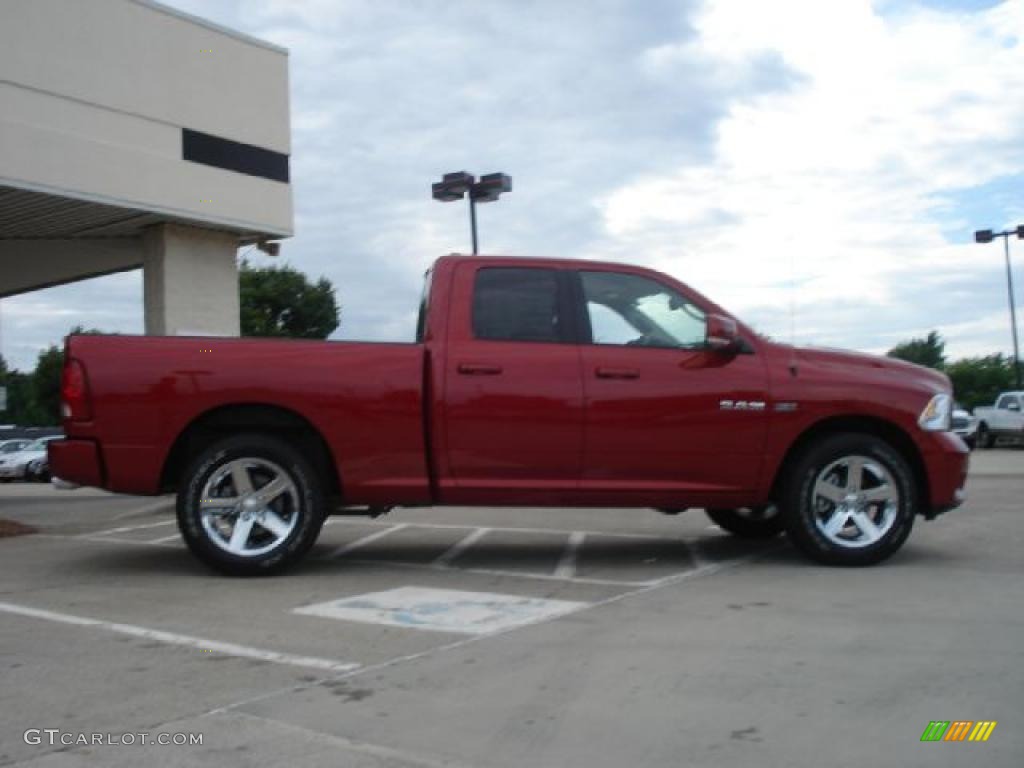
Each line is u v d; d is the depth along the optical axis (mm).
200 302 16000
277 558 6445
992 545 7637
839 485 6766
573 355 6586
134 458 6359
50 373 64875
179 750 3404
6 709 3826
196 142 15211
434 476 6547
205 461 6375
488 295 6695
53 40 13391
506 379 6500
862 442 6625
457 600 5762
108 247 17188
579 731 3568
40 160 13203
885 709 3748
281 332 36406
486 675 4227
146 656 4555
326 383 6445
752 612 5336
